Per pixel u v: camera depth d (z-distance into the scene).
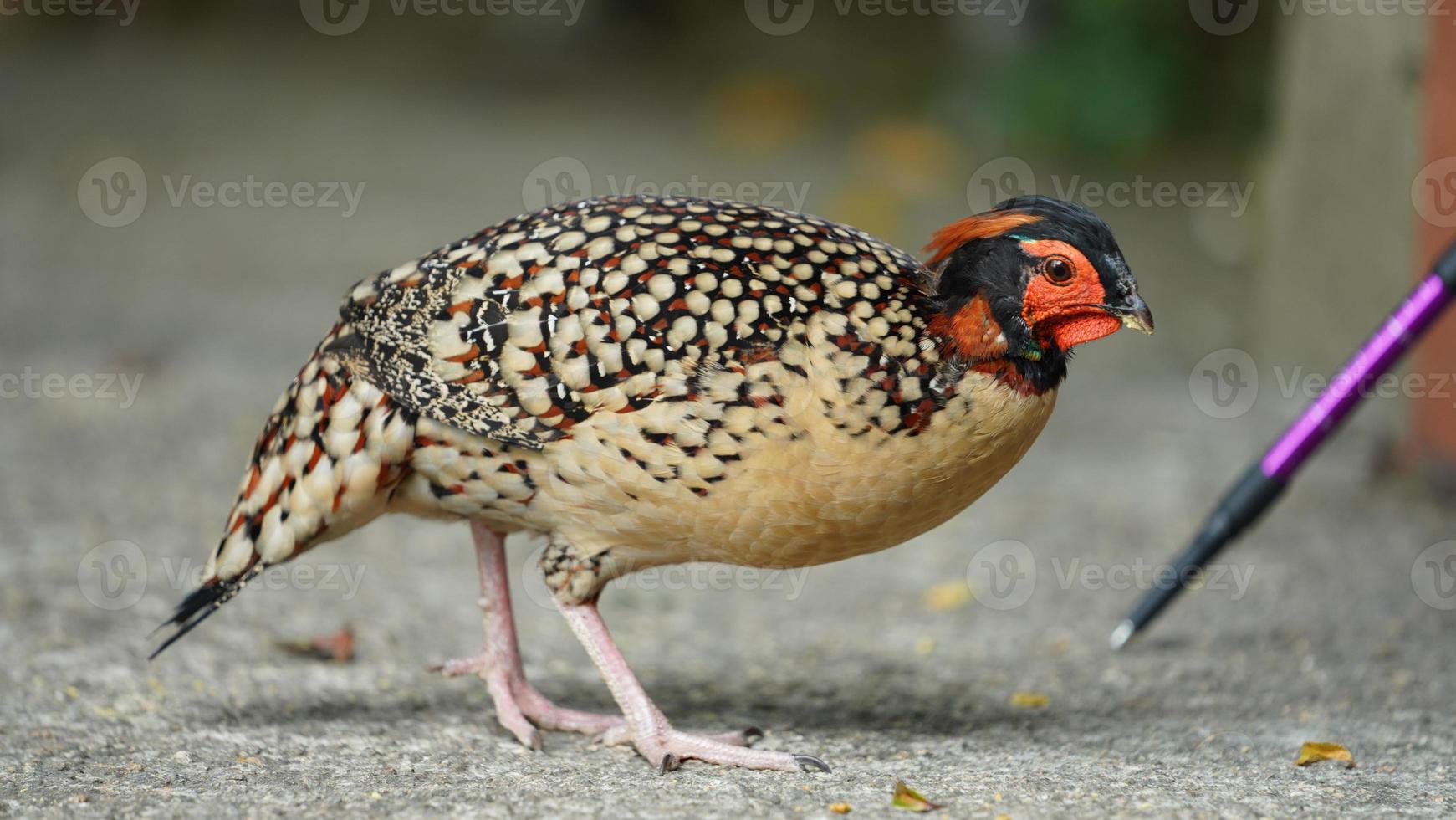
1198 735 6.64
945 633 8.79
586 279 5.71
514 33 30.61
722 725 6.81
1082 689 7.62
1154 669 7.98
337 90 27.23
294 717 6.75
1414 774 5.91
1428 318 7.05
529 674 7.79
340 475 6.00
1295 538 10.44
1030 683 7.74
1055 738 6.60
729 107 26.08
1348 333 12.65
